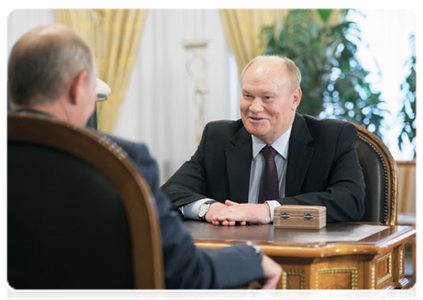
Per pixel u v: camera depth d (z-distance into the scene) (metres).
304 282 1.63
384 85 6.71
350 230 1.99
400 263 2.01
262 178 2.51
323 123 2.57
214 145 2.67
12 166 1.15
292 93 2.47
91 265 1.16
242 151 2.57
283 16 6.88
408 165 5.19
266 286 1.48
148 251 1.14
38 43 1.28
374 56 6.73
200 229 2.01
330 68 6.29
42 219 1.16
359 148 2.60
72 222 1.15
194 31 7.20
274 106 2.42
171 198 2.43
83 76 1.31
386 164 2.54
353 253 1.66
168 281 1.27
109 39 7.02
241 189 2.53
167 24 7.23
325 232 1.93
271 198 2.47
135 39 7.05
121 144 1.27
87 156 1.14
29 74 1.28
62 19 6.95
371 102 6.33
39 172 1.15
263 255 1.47
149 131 7.25
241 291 1.39
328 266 1.68
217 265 1.33
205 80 7.21
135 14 7.07
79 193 1.14
